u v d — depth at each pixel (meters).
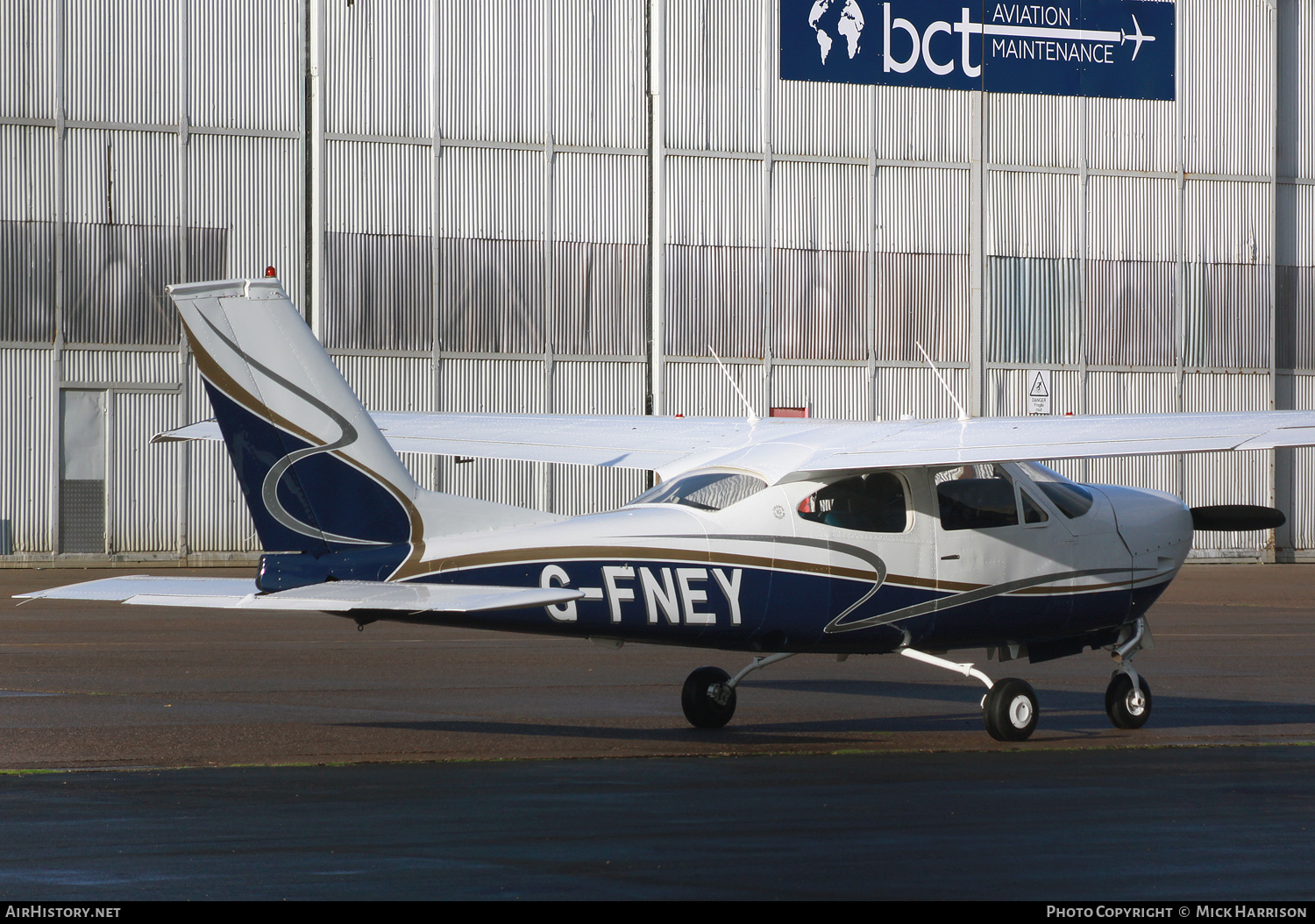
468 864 24.47
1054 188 137.38
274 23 120.75
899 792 31.73
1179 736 41.62
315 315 121.38
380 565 36.81
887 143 133.62
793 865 24.58
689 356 129.38
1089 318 138.38
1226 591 107.88
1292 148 144.75
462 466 124.25
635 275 128.25
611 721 42.94
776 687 52.34
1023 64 136.12
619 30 127.81
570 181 126.81
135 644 64.19
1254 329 142.50
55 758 35.16
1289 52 144.62
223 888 22.78
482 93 124.81
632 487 129.25
